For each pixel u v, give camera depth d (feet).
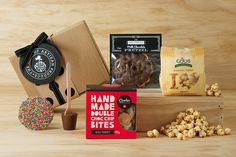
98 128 4.42
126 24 6.72
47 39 5.20
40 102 4.72
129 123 4.43
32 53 5.17
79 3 6.68
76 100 6.14
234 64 6.77
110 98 4.41
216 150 4.10
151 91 4.93
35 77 5.19
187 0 6.68
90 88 4.40
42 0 6.68
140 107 4.65
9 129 4.73
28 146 4.19
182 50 4.68
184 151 4.08
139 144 4.26
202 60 4.68
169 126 4.60
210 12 6.70
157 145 4.23
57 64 5.17
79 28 5.19
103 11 6.69
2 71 6.78
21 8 6.70
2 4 6.68
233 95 6.43
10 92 6.46
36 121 4.68
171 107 4.66
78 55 5.22
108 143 4.28
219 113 4.70
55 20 6.72
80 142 4.31
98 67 5.25
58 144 4.25
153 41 5.20
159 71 5.20
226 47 6.75
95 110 4.41
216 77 6.78
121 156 3.98
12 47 6.76
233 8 6.70
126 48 5.20
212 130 4.57
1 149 4.11
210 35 6.73
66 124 4.70
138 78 5.19
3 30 6.72
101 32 6.72
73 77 5.24
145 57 5.20
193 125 4.56
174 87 4.67
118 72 5.18
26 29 6.73
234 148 4.16
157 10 6.69
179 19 6.71
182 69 4.67
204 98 4.67
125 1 6.68
